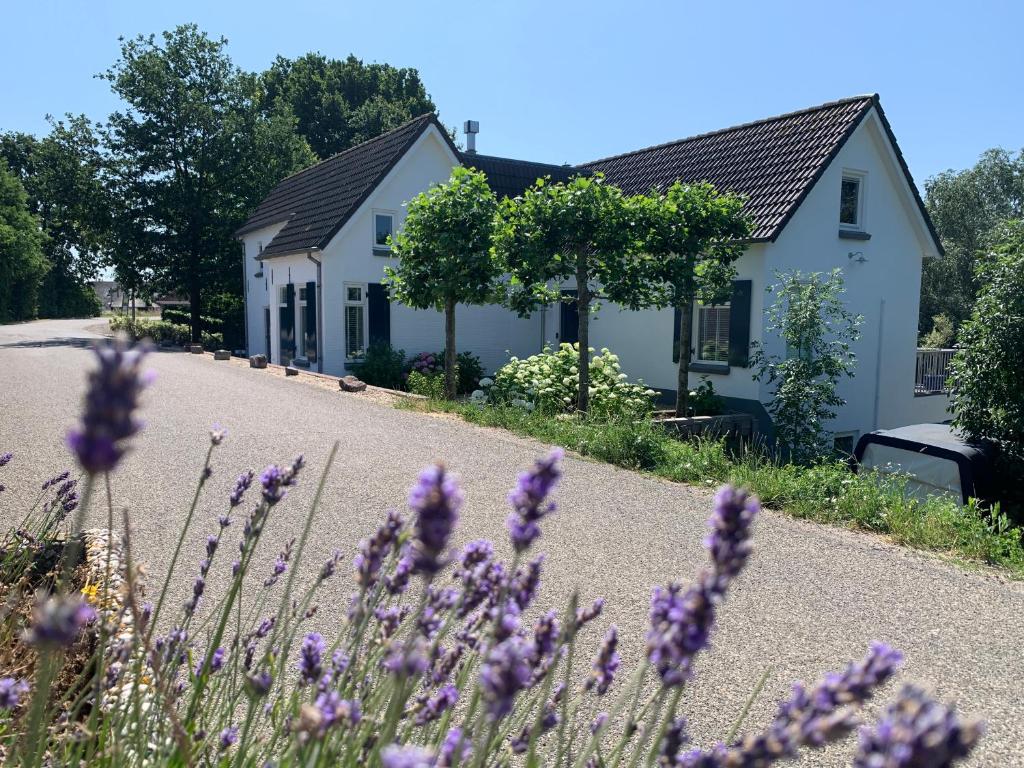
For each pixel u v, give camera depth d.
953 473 9.23
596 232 11.59
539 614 4.16
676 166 17.75
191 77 30.88
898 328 15.95
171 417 10.32
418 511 0.96
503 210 12.36
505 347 20.12
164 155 29.41
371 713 1.62
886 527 6.09
